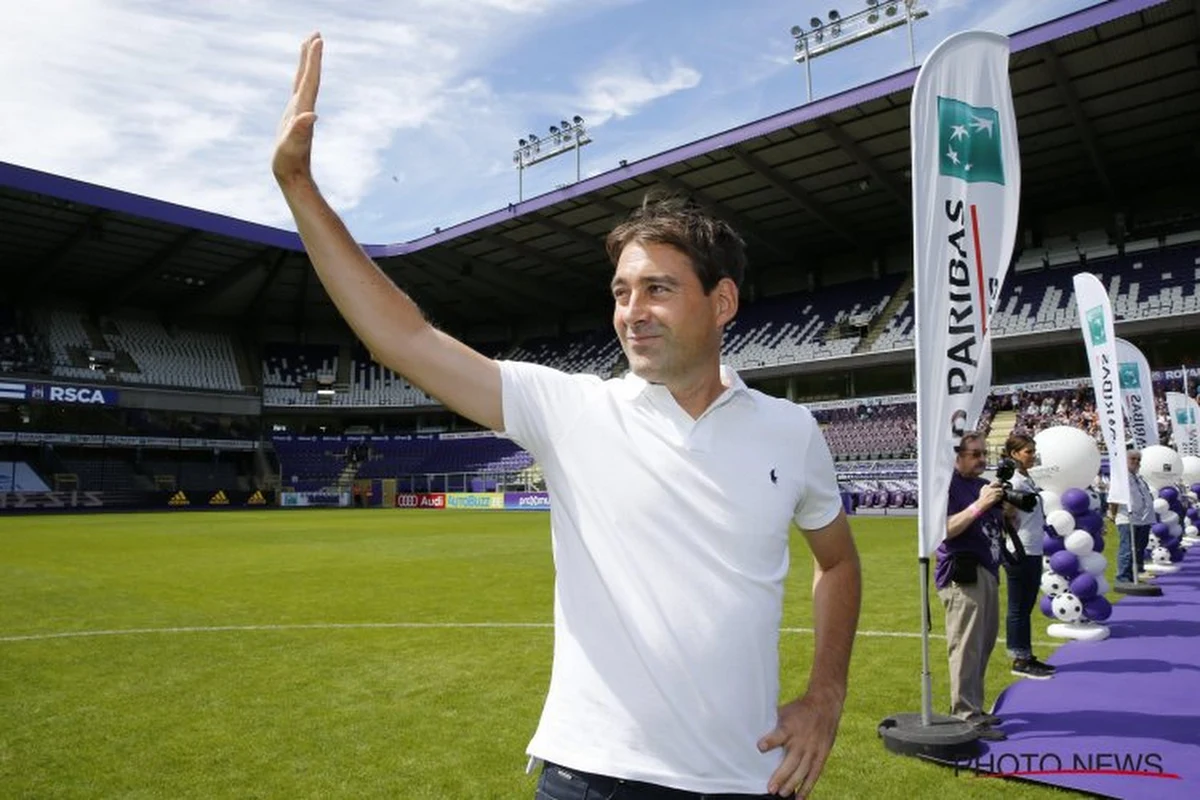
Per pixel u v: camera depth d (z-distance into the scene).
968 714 4.90
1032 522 6.29
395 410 53.53
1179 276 33.47
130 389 45.34
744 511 1.51
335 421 56.03
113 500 42.75
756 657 1.50
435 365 1.49
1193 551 14.60
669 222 1.56
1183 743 4.60
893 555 15.34
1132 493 11.16
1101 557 7.83
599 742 1.45
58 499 40.97
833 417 39.56
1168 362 32.84
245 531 25.02
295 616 9.24
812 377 41.88
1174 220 36.16
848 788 4.08
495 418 1.57
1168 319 30.59
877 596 10.26
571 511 1.57
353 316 1.45
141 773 4.33
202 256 44.75
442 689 6.00
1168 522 12.76
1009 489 4.88
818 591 1.83
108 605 10.11
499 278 48.75
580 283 51.00
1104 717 5.09
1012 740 4.70
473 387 1.53
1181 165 33.81
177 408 47.38
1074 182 35.50
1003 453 6.48
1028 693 5.71
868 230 42.06
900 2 32.19
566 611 1.56
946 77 5.00
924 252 4.89
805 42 34.81
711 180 35.62
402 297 1.50
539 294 50.97
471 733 4.98
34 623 8.86
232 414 50.75
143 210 37.78
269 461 51.59
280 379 54.59
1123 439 9.90
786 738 1.53
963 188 4.99
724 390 1.62
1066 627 7.74
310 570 14.05
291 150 1.40
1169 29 24.25
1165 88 27.45
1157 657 6.70
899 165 33.97
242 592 11.27
